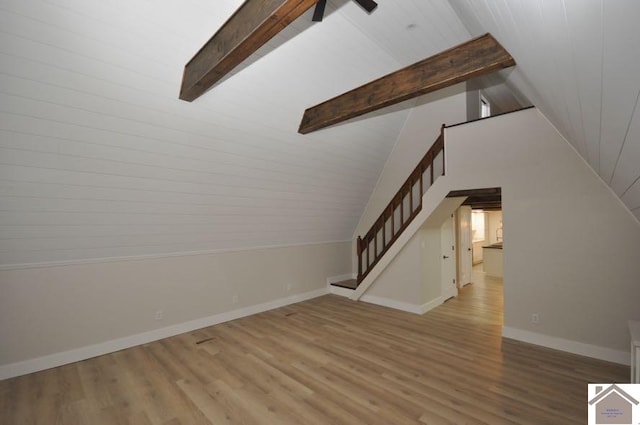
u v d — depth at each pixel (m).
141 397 2.53
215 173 3.56
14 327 2.90
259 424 2.19
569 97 1.59
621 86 0.89
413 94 3.09
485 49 2.55
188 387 2.67
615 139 1.38
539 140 3.49
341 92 3.78
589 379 2.73
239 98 3.11
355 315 4.71
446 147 4.28
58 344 3.12
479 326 4.16
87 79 2.29
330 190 5.16
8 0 1.81
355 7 2.89
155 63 2.46
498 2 1.39
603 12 0.66
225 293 4.51
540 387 2.61
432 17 3.05
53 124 2.36
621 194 2.53
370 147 5.10
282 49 2.97
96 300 3.37
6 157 2.32
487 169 3.89
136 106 2.61
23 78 2.09
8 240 2.74
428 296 4.97
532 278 3.53
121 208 3.15
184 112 2.88
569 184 3.30
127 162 2.88
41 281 3.04
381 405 2.38
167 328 3.90
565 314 3.32
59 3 1.93
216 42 2.29
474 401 2.42
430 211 4.45
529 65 1.96
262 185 4.16
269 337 3.83
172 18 2.27
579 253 3.24
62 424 2.21
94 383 2.76
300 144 4.07
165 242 3.81
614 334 3.05
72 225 2.97
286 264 5.39
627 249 2.99
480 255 10.70
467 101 4.77
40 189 2.60
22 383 2.76
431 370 2.93
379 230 5.79
